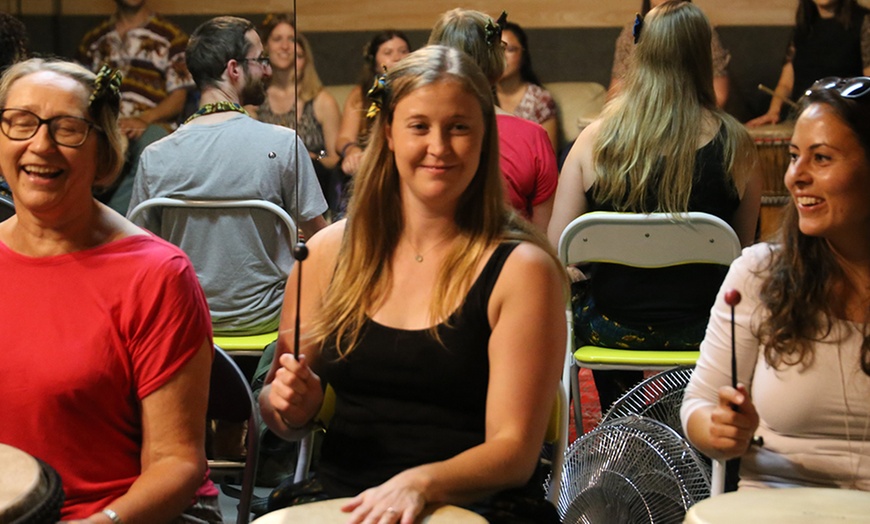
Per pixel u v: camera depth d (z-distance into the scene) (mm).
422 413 1753
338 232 1940
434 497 1554
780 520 1424
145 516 1691
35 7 5215
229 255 3045
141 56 5219
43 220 1791
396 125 1787
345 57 5121
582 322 2922
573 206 2965
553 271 1763
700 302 2826
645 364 2773
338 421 1817
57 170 1764
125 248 1809
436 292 1751
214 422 2023
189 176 3057
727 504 1494
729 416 1631
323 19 5098
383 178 1836
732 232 2682
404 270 1813
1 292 1777
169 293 1775
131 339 1765
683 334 2832
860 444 1720
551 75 5090
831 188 1673
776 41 4883
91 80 1820
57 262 1787
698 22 2768
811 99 1727
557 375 1732
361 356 1771
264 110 5109
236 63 3148
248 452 1948
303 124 5086
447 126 1756
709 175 2781
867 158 1665
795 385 1741
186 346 1778
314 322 1838
